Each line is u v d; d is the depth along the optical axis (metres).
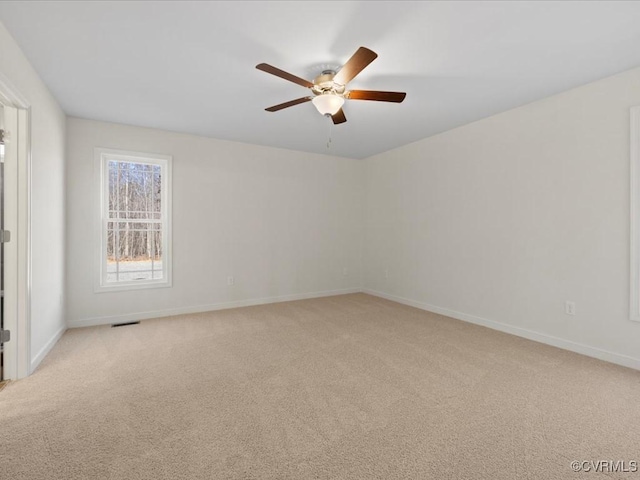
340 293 5.68
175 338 3.33
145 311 4.09
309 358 2.81
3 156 2.40
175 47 2.30
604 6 1.87
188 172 4.33
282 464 1.53
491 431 1.78
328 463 1.53
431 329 3.65
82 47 2.30
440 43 2.24
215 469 1.49
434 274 4.43
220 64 2.53
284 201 5.10
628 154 2.62
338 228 5.63
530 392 2.22
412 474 1.47
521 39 2.20
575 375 2.48
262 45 2.27
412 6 1.88
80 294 3.72
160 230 4.26
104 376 2.45
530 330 3.33
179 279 4.30
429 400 2.11
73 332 3.51
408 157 4.83
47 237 2.90
